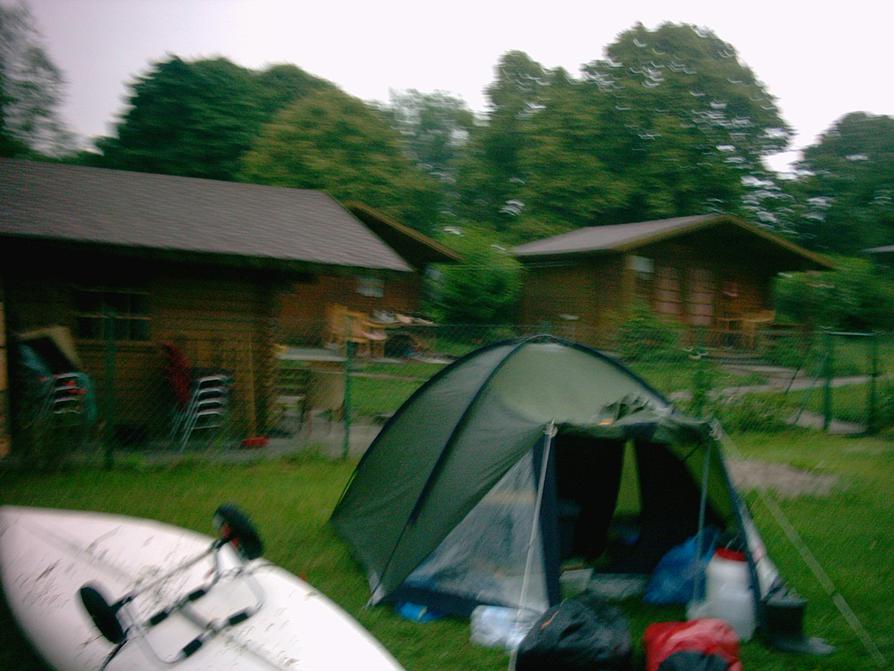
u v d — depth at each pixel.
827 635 5.21
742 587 5.11
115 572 4.07
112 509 7.54
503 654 4.75
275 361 11.84
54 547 4.42
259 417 11.63
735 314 24.34
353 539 6.34
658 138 32.28
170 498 8.00
